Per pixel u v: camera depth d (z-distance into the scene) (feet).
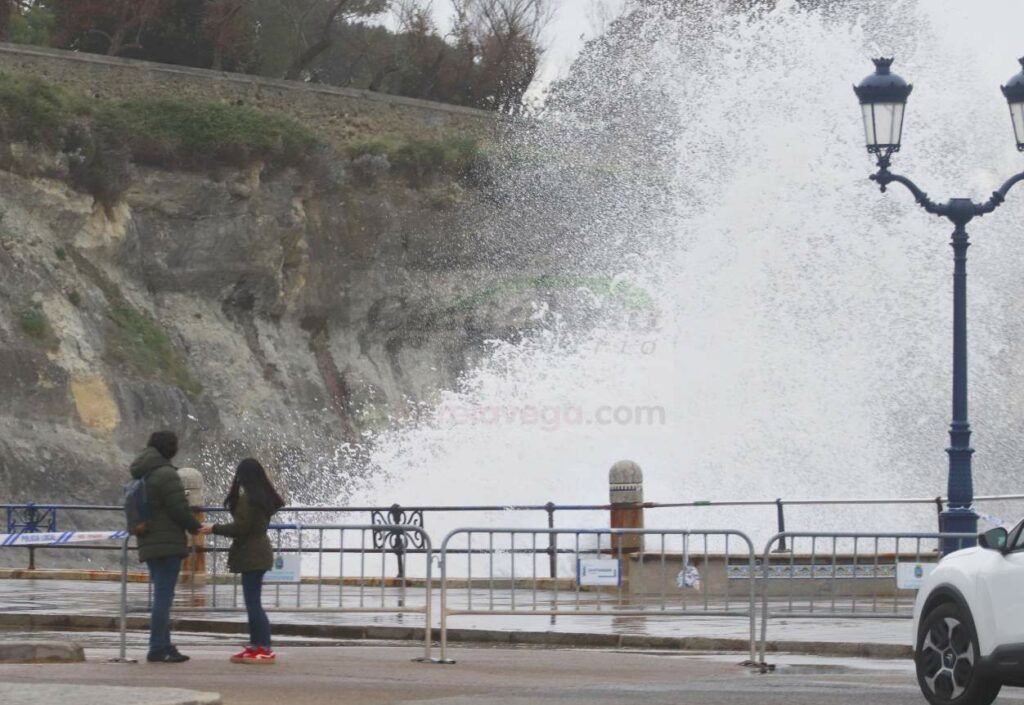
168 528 127.85
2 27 611.06
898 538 151.23
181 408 521.24
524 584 195.93
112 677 115.96
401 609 142.51
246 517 127.65
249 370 566.36
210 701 92.12
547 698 106.32
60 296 505.66
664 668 129.80
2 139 511.40
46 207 519.19
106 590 218.18
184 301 564.71
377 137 643.45
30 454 458.91
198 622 166.81
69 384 486.79
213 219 572.51
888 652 141.28
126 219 548.72
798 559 160.86
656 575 156.97
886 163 178.29
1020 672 93.45
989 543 98.07
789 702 103.86
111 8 636.89
